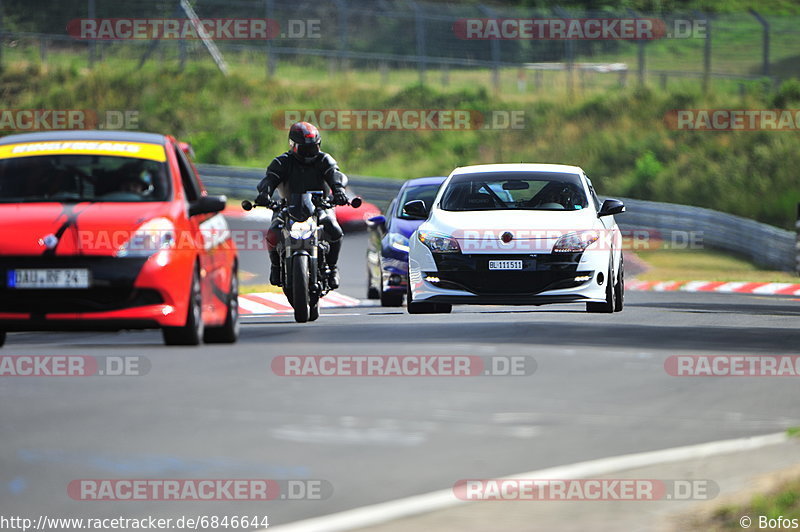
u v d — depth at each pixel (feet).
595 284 178.50
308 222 179.32
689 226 393.09
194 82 635.66
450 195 191.11
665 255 376.68
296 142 180.75
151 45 655.35
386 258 220.23
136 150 148.87
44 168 145.48
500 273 176.86
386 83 650.43
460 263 177.78
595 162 517.14
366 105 606.14
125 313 134.62
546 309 207.82
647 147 518.78
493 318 185.47
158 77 638.94
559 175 193.47
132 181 144.36
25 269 134.51
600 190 491.72
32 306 134.62
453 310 206.39
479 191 190.90
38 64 652.07
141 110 606.55
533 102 586.86
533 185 339.98
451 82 649.20
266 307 233.35
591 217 183.62
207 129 590.96
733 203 454.81
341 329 165.99
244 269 315.37
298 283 177.99
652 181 483.10
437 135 568.82
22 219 137.28
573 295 177.06
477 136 561.43
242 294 249.14
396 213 228.63
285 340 152.46
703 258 370.32
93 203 141.49
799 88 552.00
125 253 135.23
